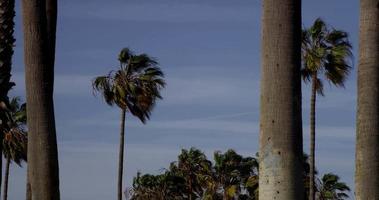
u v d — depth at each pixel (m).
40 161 11.33
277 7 9.24
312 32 35.59
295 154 9.06
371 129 10.70
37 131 11.36
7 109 15.12
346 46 35.50
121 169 39.81
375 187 10.64
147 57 40.16
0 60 14.73
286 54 9.16
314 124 35.66
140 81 39.94
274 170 9.03
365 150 10.70
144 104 40.09
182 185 58.91
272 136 9.09
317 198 50.84
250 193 51.59
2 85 14.77
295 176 9.03
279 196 8.98
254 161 55.97
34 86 11.39
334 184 51.19
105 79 40.03
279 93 9.12
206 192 56.66
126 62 40.34
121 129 40.12
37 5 11.52
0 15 14.73
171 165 61.41
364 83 10.79
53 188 11.36
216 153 56.41
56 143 11.52
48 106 11.43
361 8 10.95
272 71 9.17
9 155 42.66
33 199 11.37
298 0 9.33
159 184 58.69
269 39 9.23
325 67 35.44
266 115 9.15
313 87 35.62
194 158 59.16
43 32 11.52
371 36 10.81
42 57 11.46
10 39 14.80
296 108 9.13
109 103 40.34
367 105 10.74
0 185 14.46
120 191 39.34
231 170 55.56
